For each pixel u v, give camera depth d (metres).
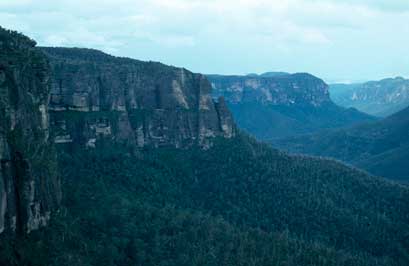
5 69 145.50
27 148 147.12
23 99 150.62
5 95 141.50
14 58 151.88
